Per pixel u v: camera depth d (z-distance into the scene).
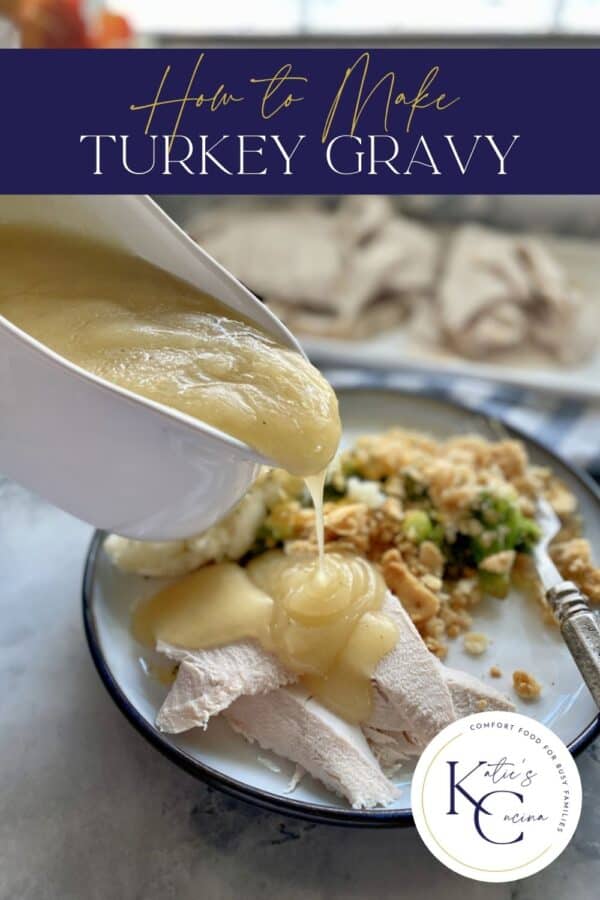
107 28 0.85
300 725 0.45
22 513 0.61
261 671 0.46
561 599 0.49
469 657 0.50
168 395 0.40
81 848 0.44
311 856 0.44
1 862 0.44
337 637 0.47
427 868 0.44
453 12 0.95
